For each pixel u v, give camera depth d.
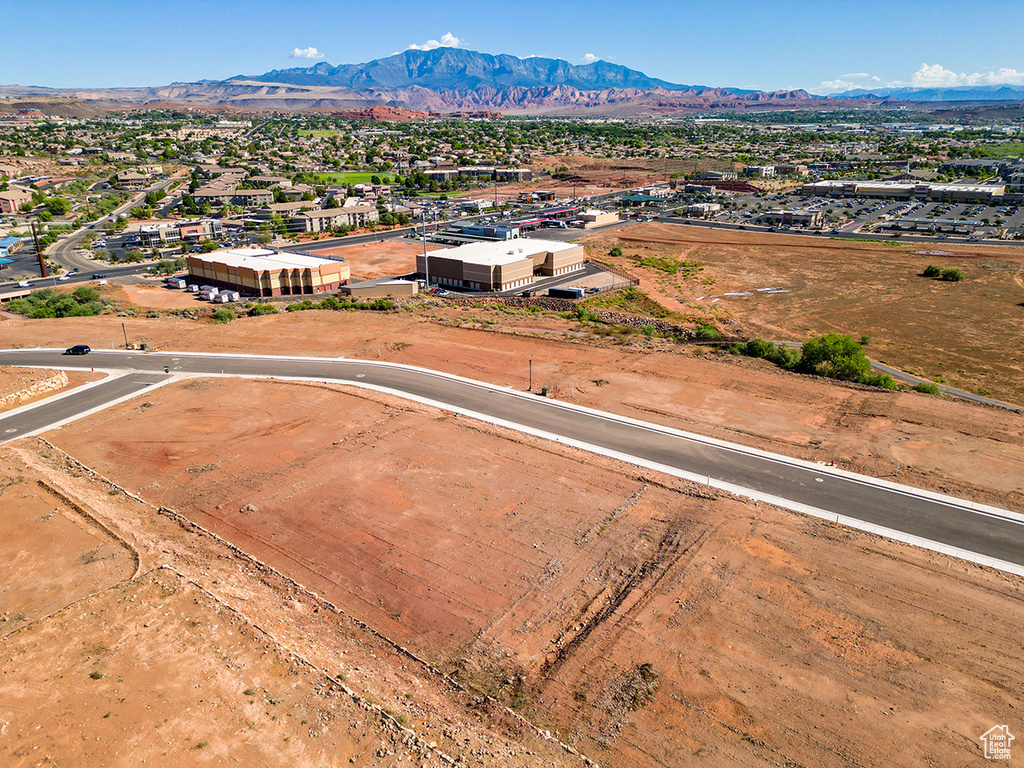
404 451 55.78
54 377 71.19
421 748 26.28
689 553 41.47
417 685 31.20
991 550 41.66
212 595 35.75
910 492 48.31
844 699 30.52
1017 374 85.94
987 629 34.91
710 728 29.03
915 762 27.25
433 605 37.25
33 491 47.97
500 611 36.69
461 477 51.38
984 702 30.31
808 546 42.12
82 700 27.97
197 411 64.56
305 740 26.30
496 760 26.36
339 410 64.56
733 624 35.34
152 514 46.19
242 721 27.05
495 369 75.69
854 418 61.03
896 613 36.12
